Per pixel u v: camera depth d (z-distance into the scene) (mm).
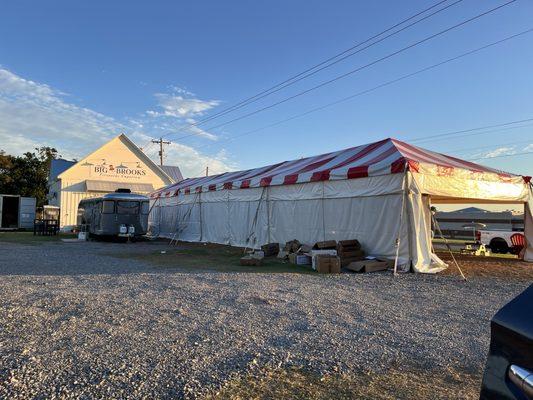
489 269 12109
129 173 38188
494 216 30250
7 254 14766
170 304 6734
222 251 17125
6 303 6551
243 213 18906
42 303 6574
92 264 12094
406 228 11484
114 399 3451
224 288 8281
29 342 4750
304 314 6309
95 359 4297
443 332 5523
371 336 5297
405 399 3592
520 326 1883
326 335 5297
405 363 4434
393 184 11836
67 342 4777
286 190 16062
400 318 6223
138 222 23547
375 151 13945
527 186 14812
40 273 10047
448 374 4156
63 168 41812
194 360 4348
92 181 36531
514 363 1845
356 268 11180
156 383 3775
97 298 7027
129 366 4141
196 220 23312
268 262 13211
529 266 13000
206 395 3576
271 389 3738
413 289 8695
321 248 12438
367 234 12555
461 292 8414
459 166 13172
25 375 3861
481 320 6176
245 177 20031
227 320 5852
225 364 4273
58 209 32688
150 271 10672
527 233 14859
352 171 12836
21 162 52875
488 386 1947
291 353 4633
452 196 12398
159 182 39156
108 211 22969
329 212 14000
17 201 35562
